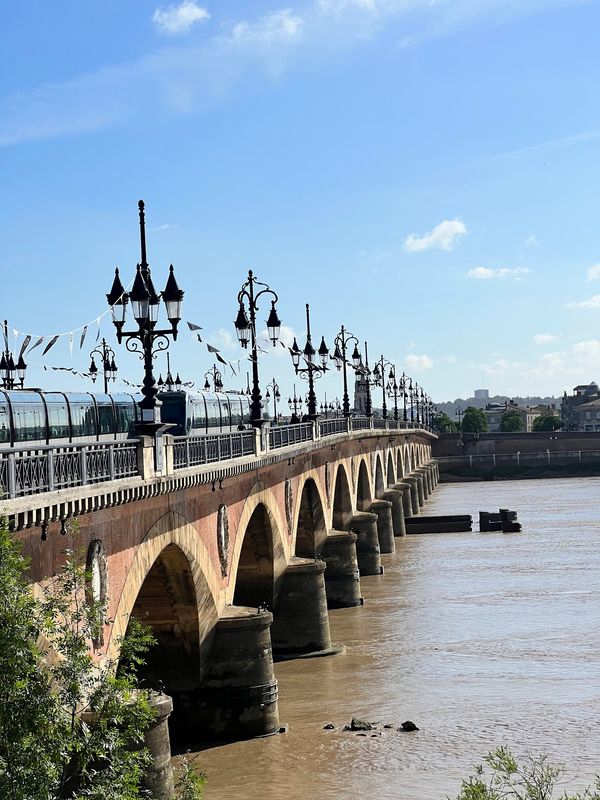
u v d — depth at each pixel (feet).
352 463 265.95
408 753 115.75
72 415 130.82
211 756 117.91
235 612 128.26
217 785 108.37
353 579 212.64
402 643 172.04
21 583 55.31
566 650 160.25
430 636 176.14
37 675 54.75
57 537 74.59
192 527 113.60
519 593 213.25
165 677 123.13
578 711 128.26
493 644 167.12
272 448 157.58
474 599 209.36
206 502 120.37
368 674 152.35
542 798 83.10
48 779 53.26
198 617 119.85
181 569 114.01
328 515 220.64
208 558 121.08
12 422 112.27
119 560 89.30
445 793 103.45
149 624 120.57
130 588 92.12
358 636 179.93
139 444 92.27
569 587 217.56
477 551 288.92
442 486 617.62
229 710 122.83
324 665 159.63
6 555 53.52
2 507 61.00
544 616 187.52
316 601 168.14
